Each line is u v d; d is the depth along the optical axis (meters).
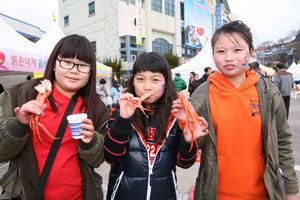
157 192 1.39
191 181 3.23
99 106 1.52
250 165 1.37
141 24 24.56
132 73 1.50
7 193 1.26
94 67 1.45
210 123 1.43
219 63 1.44
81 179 1.41
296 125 6.73
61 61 1.34
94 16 26.33
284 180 1.40
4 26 4.30
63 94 1.45
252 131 1.37
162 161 1.43
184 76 12.05
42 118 1.33
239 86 1.46
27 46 4.61
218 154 1.42
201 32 33.34
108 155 1.35
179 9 29.91
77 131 1.22
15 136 1.13
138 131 1.47
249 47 1.44
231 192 1.39
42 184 1.26
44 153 1.31
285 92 6.63
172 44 29.66
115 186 1.44
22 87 1.38
